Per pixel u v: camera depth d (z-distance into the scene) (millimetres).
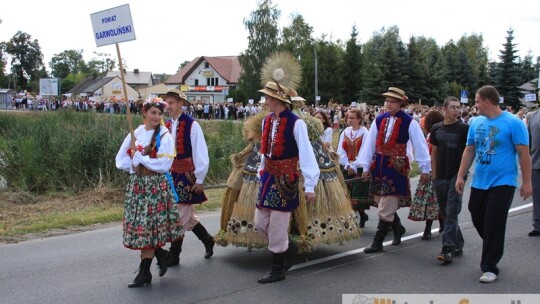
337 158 6785
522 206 10070
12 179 11500
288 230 6059
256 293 5309
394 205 6855
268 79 6398
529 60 64375
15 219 8812
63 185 11258
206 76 75750
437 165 6457
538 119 7676
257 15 59312
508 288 5430
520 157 5438
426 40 91562
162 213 5328
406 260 6496
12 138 13430
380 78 48250
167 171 5445
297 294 5277
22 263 6375
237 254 6809
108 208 9852
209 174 13242
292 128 5531
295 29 61500
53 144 11906
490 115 5570
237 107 45094
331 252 6887
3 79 103750
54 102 50000
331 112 34938
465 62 60031
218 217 9305
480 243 7309
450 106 6352
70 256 6691
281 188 5523
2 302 5082
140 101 8859
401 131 6812
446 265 6262
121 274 5953
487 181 5547
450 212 6328
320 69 54406
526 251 6859
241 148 14344
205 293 5312
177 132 6195
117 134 12188
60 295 5270
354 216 6625
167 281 5699
